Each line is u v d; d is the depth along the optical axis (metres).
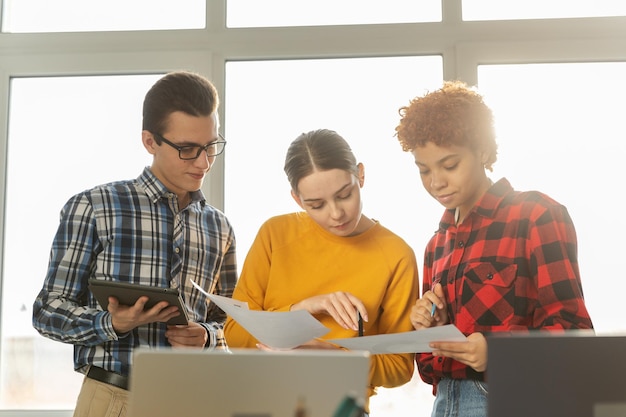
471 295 1.77
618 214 2.60
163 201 2.11
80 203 2.04
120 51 2.72
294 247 2.01
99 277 2.02
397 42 2.68
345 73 2.71
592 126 2.63
